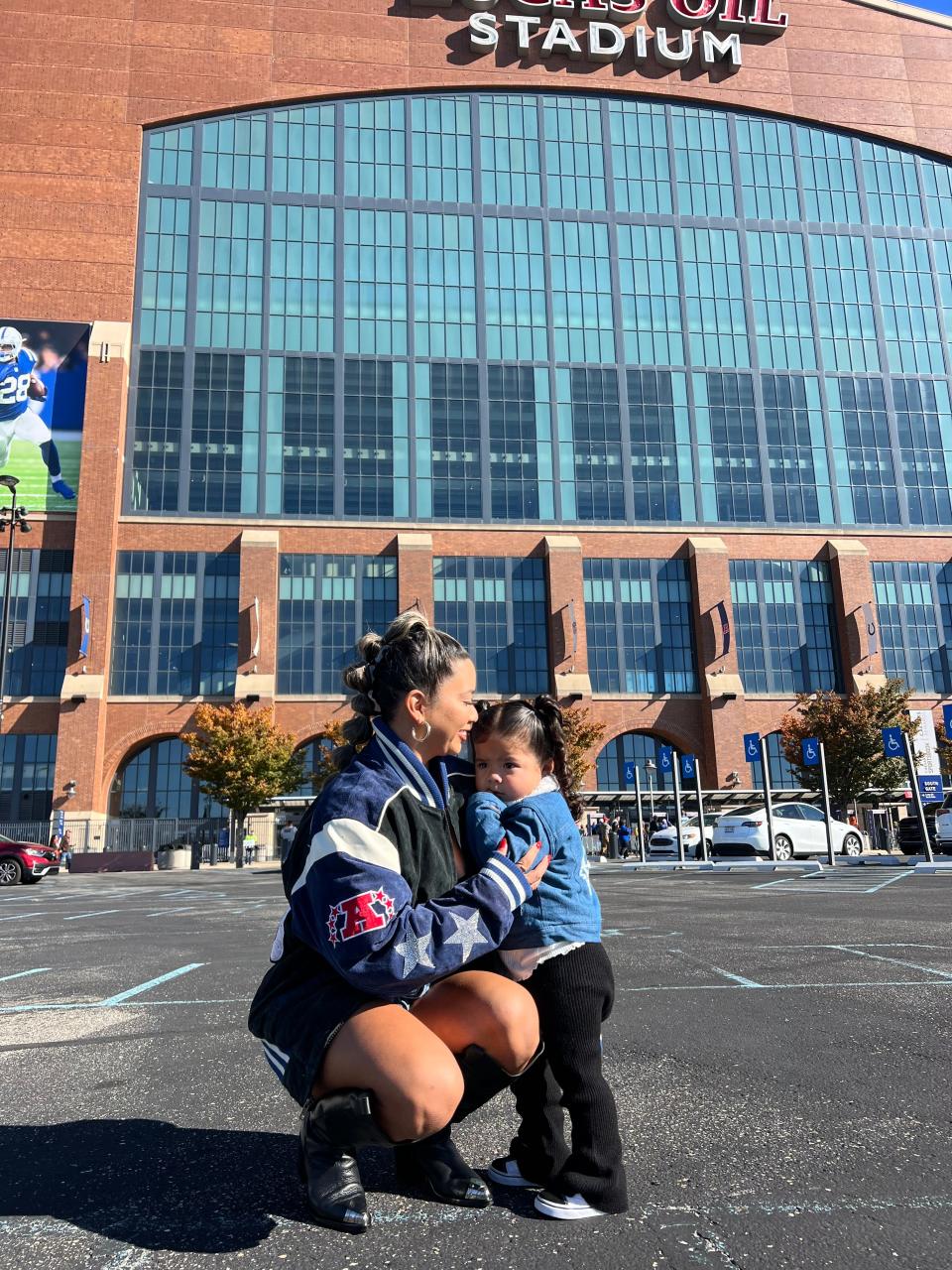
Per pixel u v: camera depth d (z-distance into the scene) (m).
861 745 37.44
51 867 22.36
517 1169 2.40
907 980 5.52
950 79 55.06
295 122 49.69
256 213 48.31
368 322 47.94
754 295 51.03
